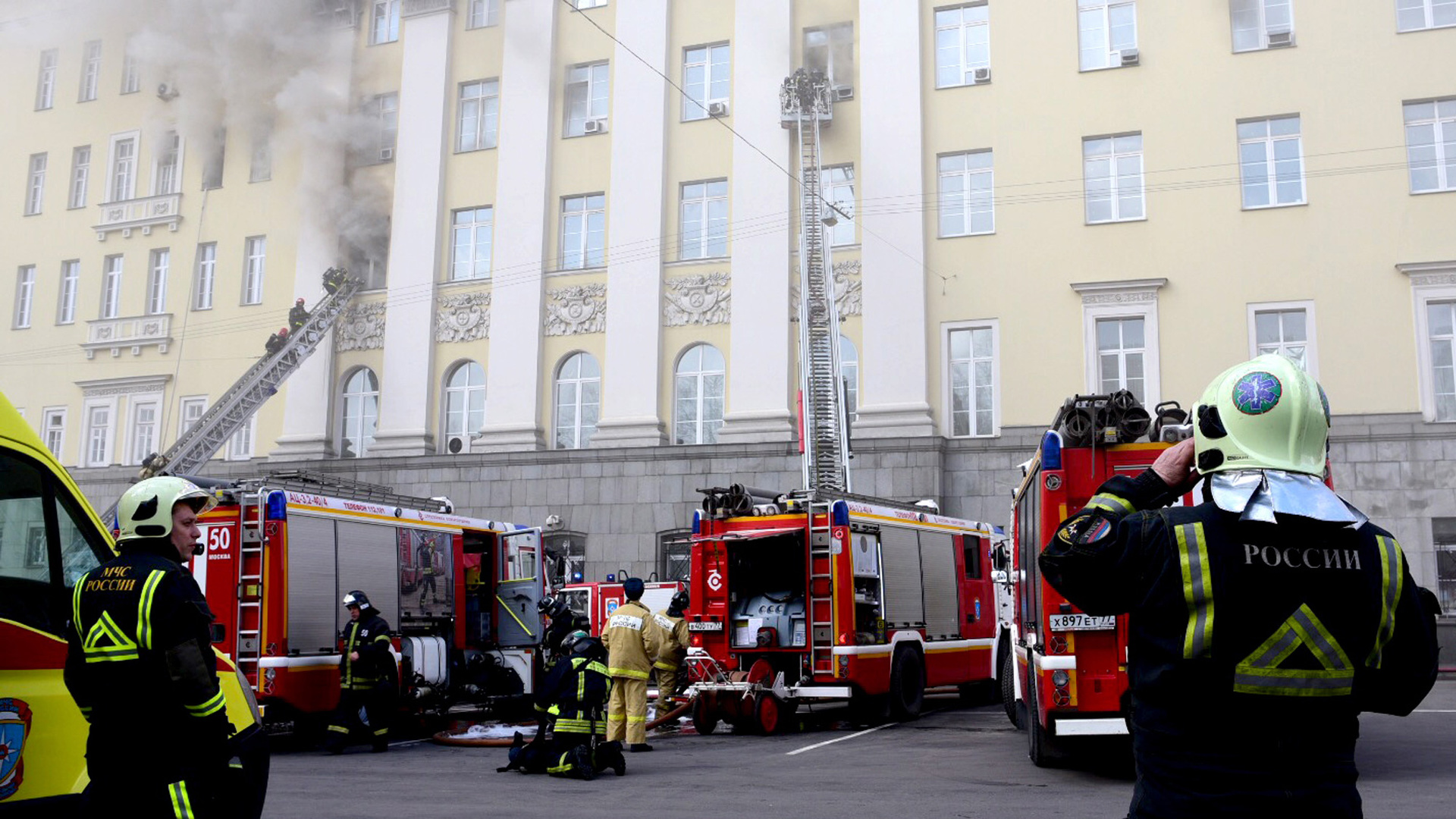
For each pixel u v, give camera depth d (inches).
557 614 456.8
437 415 1115.3
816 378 920.9
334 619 501.4
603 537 1010.1
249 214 1234.0
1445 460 849.5
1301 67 927.7
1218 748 90.4
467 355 1115.3
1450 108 900.6
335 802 323.9
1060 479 359.6
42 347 1304.1
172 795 142.1
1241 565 91.0
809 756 439.5
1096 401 362.3
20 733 173.9
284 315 1194.6
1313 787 88.9
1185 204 936.9
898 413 958.4
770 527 555.8
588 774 371.6
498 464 1053.2
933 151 1003.9
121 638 144.2
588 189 1101.7
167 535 154.0
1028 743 423.2
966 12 1021.8
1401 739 452.8
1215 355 911.7
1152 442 356.2
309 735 504.7
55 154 1347.2
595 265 1091.9
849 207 1021.8
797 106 998.4
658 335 1044.5
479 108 1163.3
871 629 558.6
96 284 1294.3
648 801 325.1
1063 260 956.6
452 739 510.6
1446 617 834.2
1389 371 875.4
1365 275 891.4
